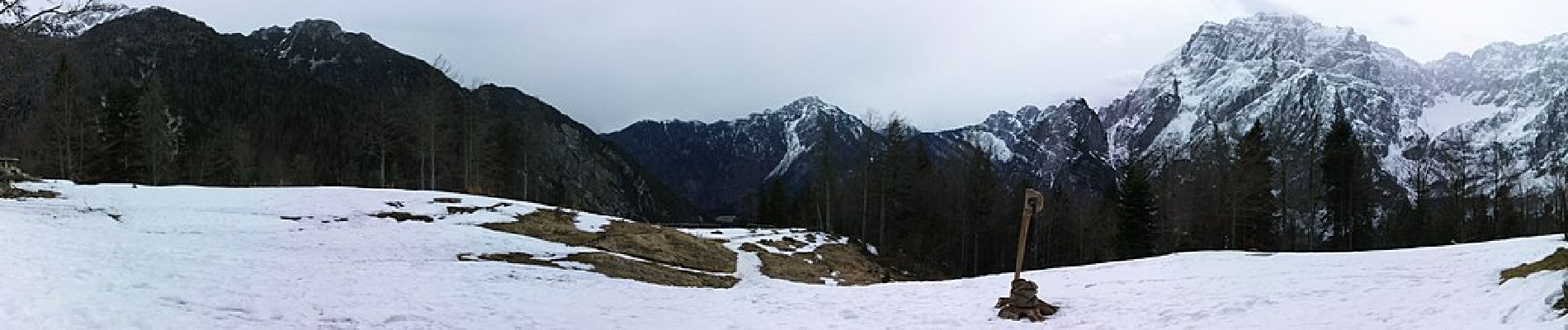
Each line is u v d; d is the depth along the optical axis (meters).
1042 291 18.41
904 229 66.50
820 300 18.64
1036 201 15.62
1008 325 14.64
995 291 18.55
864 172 66.44
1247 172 53.09
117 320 10.56
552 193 103.62
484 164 67.75
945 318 15.68
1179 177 62.06
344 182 104.81
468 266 22.00
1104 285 18.39
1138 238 57.81
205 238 23.61
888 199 66.44
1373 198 61.81
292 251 22.83
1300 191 65.88
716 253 35.03
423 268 20.83
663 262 29.94
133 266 15.52
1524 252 17.41
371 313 13.67
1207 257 24.22
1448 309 11.56
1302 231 67.56
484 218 33.41
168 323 10.90
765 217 74.12
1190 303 14.80
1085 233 72.31
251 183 70.88
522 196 84.19
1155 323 13.58
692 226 63.06
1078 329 13.84
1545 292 10.62
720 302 18.66
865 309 17.12
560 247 28.33
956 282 21.08
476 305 15.66
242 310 12.55
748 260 36.38
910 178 65.62
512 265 23.00
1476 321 10.56
